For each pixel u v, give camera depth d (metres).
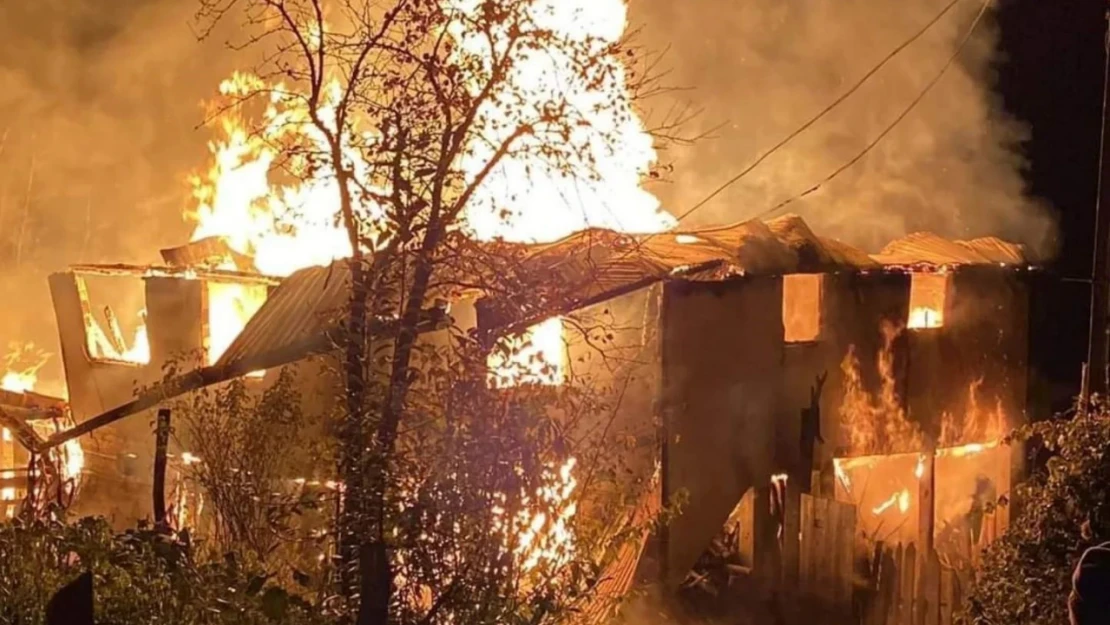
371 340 7.34
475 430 7.30
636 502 11.04
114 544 7.83
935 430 16.20
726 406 14.09
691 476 13.72
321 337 12.19
